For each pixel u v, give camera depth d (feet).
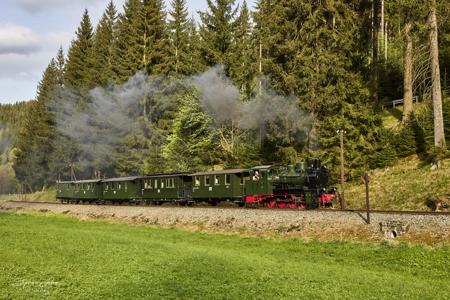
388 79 155.63
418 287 48.16
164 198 123.03
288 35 124.67
